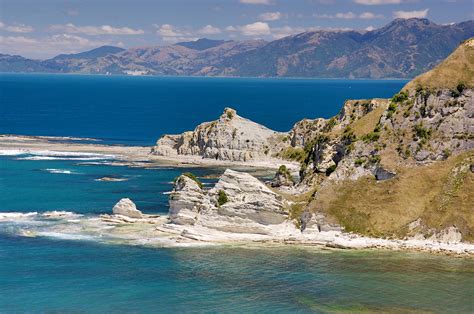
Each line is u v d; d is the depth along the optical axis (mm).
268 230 137000
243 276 112938
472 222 131750
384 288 107375
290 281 110500
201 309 98375
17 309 97375
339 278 112250
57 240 133250
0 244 129875
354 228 136000
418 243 130500
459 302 101625
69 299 101500
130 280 110312
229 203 138375
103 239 134500
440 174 142875
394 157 147625
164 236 137375
